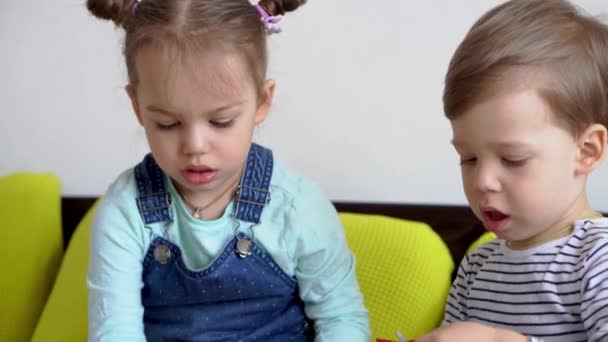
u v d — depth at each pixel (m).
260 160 0.96
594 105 0.77
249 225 0.93
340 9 1.35
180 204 0.93
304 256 0.95
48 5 1.47
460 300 0.92
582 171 0.78
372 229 1.25
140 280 0.94
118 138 1.50
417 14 1.31
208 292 0.94
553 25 0.77
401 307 1.16
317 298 0.98
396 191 1.38
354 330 0.96
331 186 1.41
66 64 1.49
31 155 1.55
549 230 0.80
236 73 0.81
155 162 0.95
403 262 1.19
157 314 0.97
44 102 1.52
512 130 0.73
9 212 1.43
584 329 0.75
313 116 1.40
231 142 0.83
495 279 0.84
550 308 0.77
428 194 1.36
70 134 1.52
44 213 1.44
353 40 1.35
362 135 1.38
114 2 0.89
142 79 0.82
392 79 1.35
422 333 1.13
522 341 0.70
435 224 1.33
